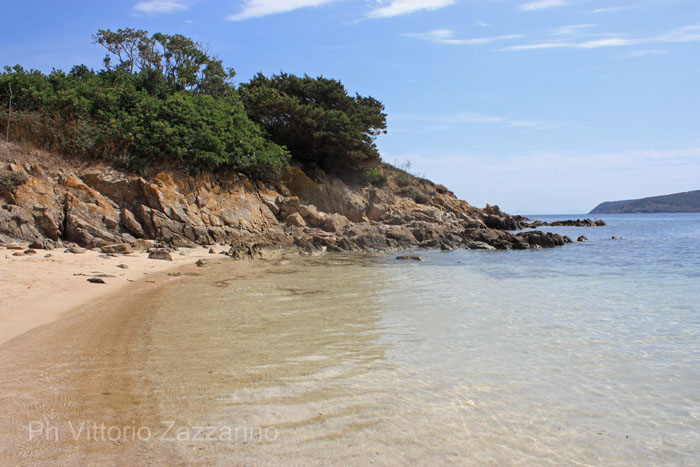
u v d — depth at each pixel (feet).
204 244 75.41
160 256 56.95
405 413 14.21
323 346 21.40
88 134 79.61
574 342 22.61
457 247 90.48
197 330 24.13
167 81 105.19
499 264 60.39
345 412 14.19
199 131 87.92
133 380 16.65
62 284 36.45
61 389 15.66
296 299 33.53
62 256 51.70
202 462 11.12
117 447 11.75
